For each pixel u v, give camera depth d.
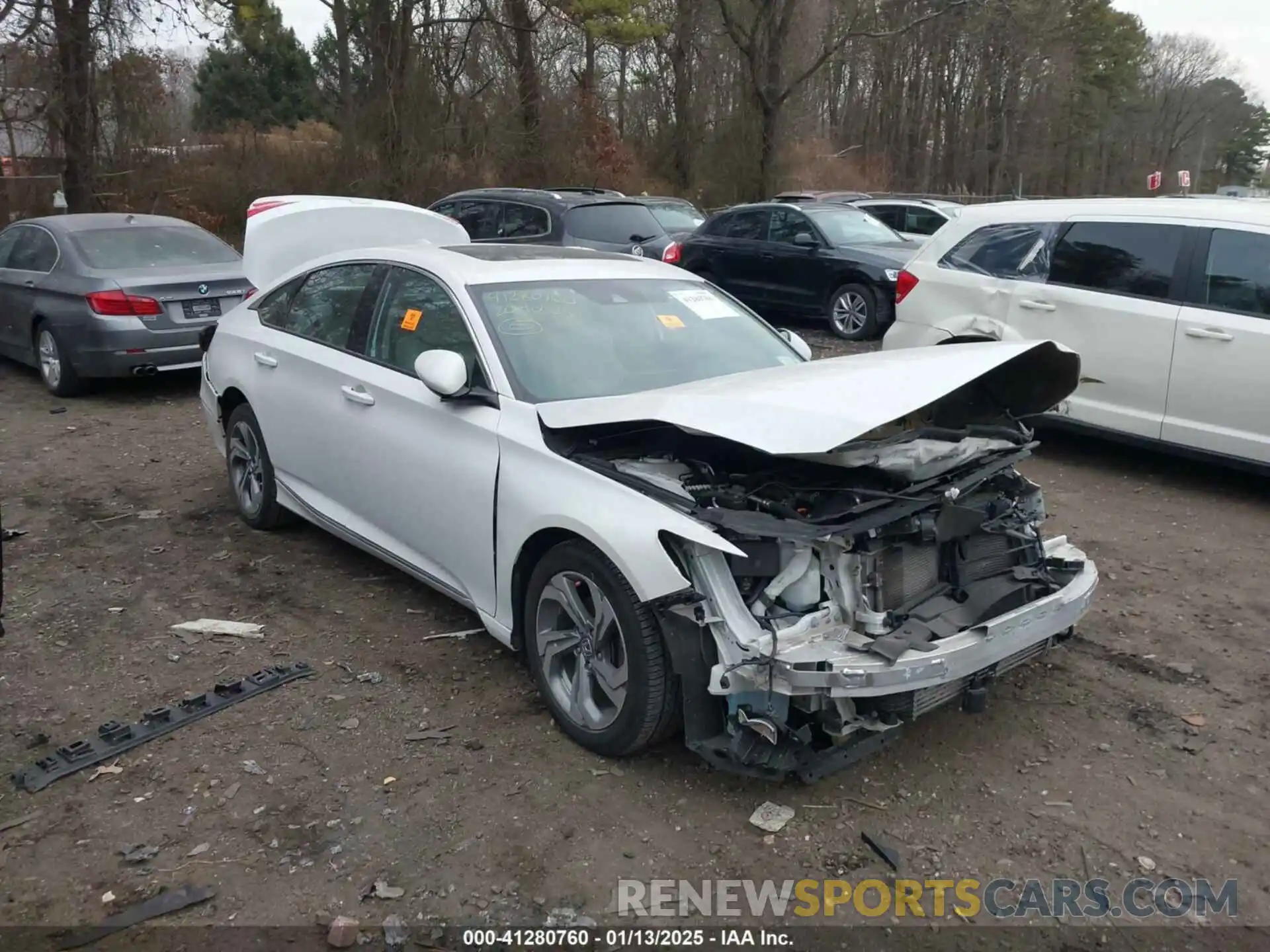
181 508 6.53
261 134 24.86
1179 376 6.77
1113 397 7.16
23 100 18.56
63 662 4.50
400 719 4.01
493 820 3.39
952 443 3.65
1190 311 6.72
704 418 3.37
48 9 18.22
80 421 8.75
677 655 3.31
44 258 9.75
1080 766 3.73
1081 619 4.97
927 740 3.89
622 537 3.43
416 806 3.46
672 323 4.75
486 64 26.02
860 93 54.75
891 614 3.35
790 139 39.59
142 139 20.83
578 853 3.23
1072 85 57.06
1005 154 55.94
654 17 31.66
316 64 39.19
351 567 5.56
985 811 3.46
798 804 3.49
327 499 5.24
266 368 5.56
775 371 4.02
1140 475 7.38
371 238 7.29
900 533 3.39
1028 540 3.90
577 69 30.72
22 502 6.64
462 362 4.12
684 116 35.56
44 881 3.10
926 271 8.18
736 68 34.69
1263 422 6.45
